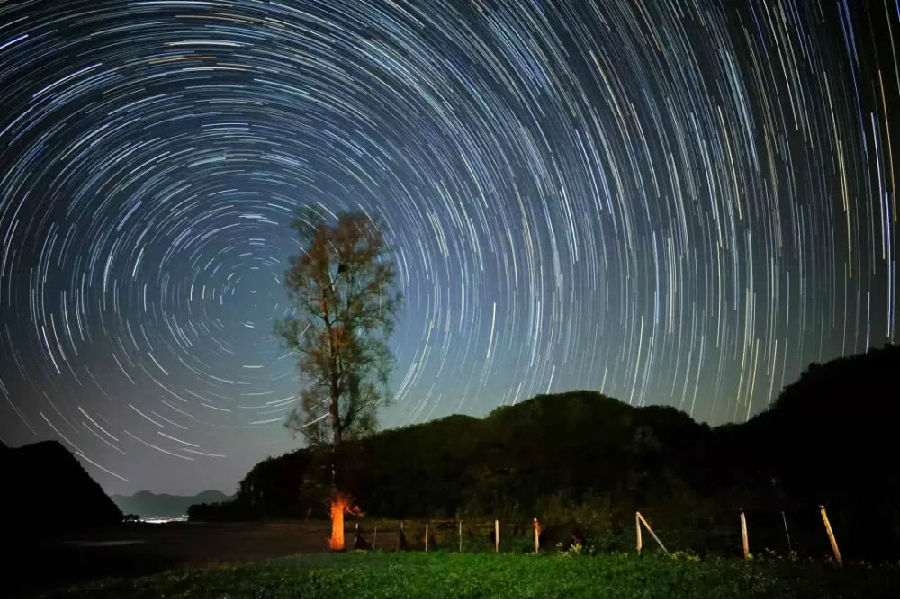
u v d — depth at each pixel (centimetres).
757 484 3841
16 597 2006
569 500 3953
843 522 2198
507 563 2112
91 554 3112
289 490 5572
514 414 6856
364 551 2888
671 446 5525
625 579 1659
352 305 3334
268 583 1870
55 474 5300
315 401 3256
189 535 4078
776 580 1515
